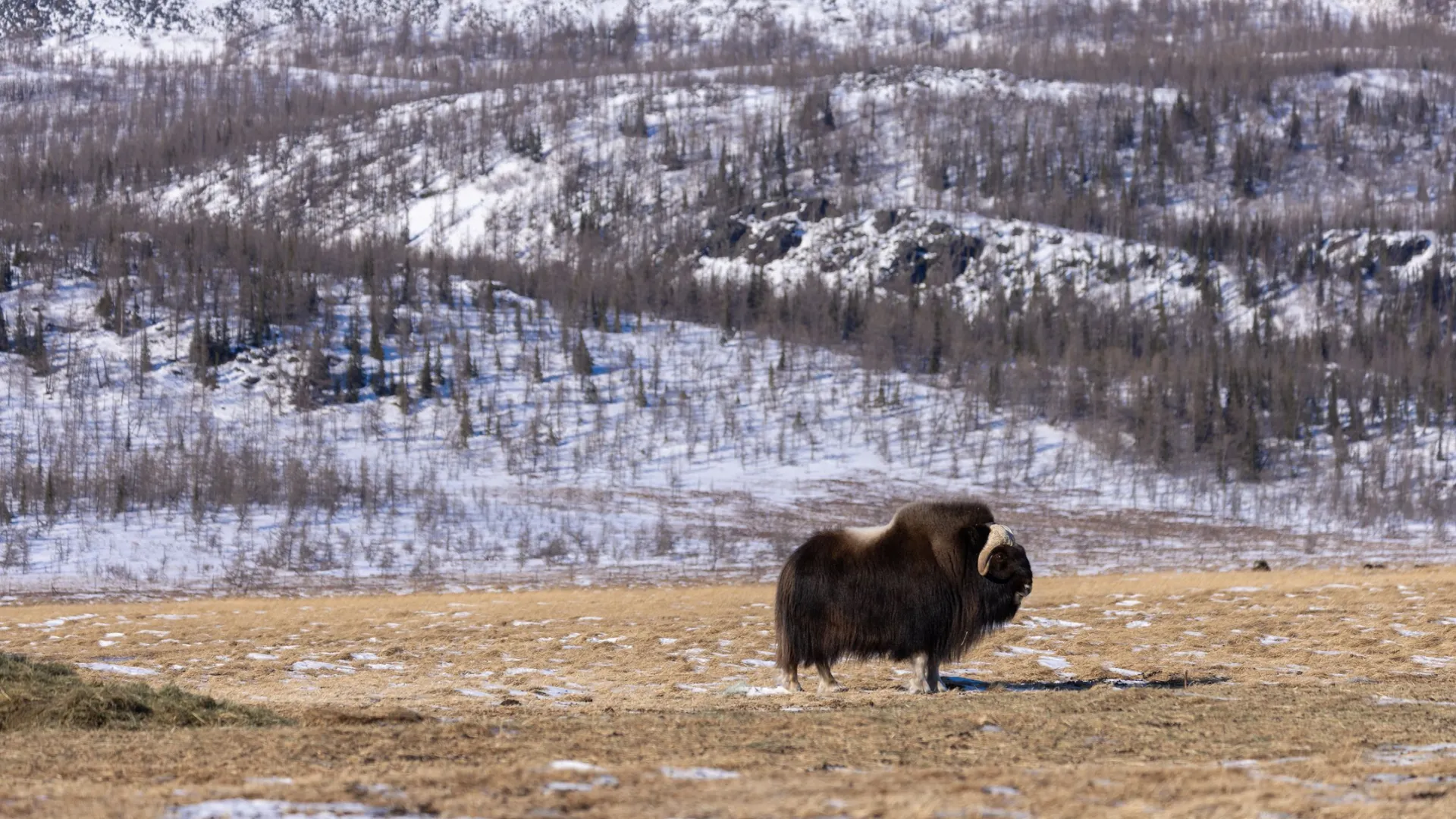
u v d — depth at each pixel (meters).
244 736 52.72
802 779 42.06
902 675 85.56
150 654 113.06
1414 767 43.91
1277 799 37.62
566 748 48.78
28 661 76.12
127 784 41.53
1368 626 109.06
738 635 114.44
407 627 136.50
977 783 40.81
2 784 41.62
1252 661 92.94
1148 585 175.25
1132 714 59.69
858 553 73.75
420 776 41.12
